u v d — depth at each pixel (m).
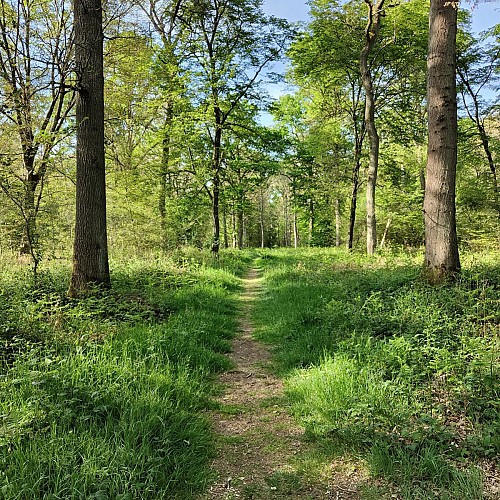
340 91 23.45
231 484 3.33
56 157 11.60
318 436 4.00
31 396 3.85
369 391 4.39
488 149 19.44
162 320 7.59
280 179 45.59
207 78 17.05
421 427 3.67
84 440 3.30
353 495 3.13
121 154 17.27
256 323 9.02
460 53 18.52
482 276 7.55
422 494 2.98
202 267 14.57
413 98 20.73
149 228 16.59
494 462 3.29
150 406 3.98
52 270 11.05
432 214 8.17
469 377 4.16
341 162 24.36
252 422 4.46
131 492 2.88
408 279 8.98
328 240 41.75
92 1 8.05
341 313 7.11
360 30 18.25
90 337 5.82
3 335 5.42
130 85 16.97
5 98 11.30
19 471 2.88
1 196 11.28
